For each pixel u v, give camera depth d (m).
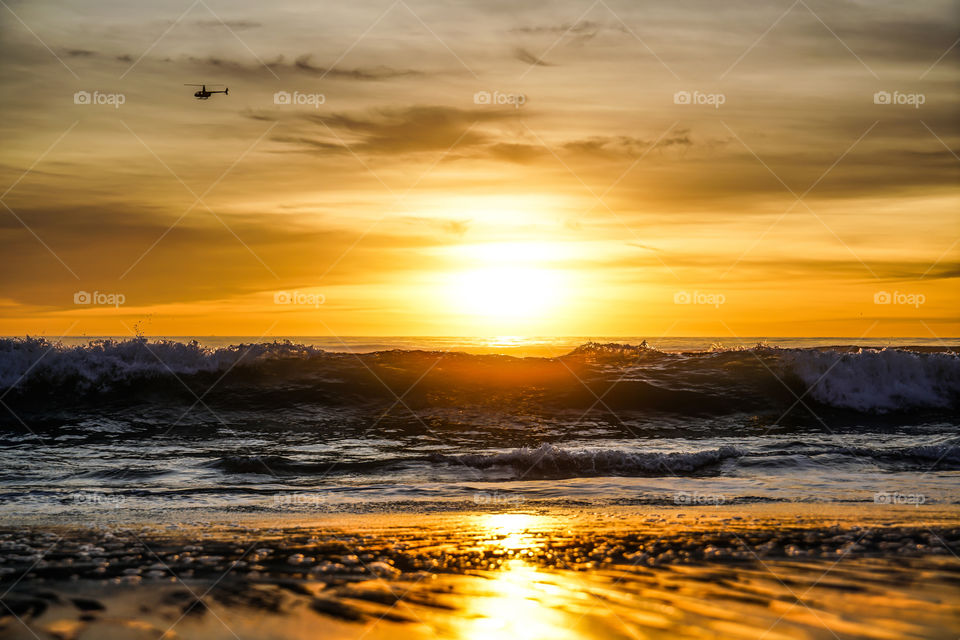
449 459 12.72
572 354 20.88
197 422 16.11
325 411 16.92
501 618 4.54
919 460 12.73
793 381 18.83
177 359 18.34
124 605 4.77
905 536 6.91
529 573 5.67
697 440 15.34
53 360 17.52
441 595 5.06
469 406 17.39
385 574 5.65
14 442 14.50
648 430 16.27
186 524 7.90
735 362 20.12
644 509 8.93
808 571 5.61
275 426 15.95
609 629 4.32
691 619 4.45
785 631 4.22
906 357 19.05
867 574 5.49
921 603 4.73
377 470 12.13
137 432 15.41
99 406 16.84
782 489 10.50
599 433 15.91
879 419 17.50
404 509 9.02
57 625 4.36
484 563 6.01
